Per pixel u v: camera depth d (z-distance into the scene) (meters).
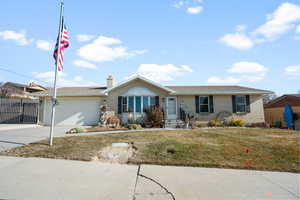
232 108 14.73
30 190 2.97
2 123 13.81
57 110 13.93
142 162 4.64
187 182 3.47
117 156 5.08
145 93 13.96
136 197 2.81
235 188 3.25
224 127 12.72
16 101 14.18
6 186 3.11
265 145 6.44
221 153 5.45
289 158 5.10
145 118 13.13
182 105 14.70
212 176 3.83
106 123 12.75
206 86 17.58
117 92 14.05
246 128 11.95
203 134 8.72
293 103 16.56
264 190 3.19
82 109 13.93
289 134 9.10
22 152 5.25
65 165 4.33
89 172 3.91
